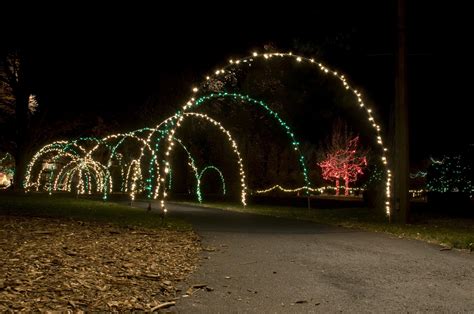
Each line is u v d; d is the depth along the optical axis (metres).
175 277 7.38
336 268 8.33
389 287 6.97
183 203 28.47
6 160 55.19
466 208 23.17
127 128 41.00
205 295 6.43
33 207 20.55
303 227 15.03
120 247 9.62
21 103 39.59
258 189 40.69
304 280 7.38
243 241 11.61
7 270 6.75
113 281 6.73
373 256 9.55
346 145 49.12
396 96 16.41
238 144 39.44
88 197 33.62
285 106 34.28
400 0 16.23
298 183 42.03
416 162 41.47
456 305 6.03
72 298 5.77
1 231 10.93
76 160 41.22
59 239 10.09
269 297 6.37
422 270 8.19
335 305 6.02
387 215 18.30
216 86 35.19
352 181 52.06
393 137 20.16
